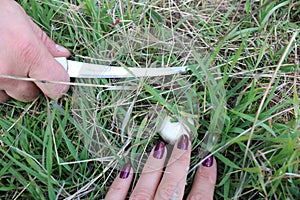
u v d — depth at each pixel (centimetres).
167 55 33
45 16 35
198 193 30
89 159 31
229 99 32
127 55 33
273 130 30
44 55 29
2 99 32
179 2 36
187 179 31
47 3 34
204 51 34
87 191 31
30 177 30
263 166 29
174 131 30
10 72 29
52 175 32
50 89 30
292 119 31
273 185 29
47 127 31
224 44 34
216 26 35
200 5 36
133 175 31
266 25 34
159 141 31
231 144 31
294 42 34
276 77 33
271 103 32
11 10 28
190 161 31
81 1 35
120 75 32
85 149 31
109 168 32
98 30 34
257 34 34
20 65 29
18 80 29
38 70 29
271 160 29
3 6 28
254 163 30
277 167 30
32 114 33
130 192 32
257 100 32
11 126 32
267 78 33
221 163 31
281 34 34
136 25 34
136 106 32
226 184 30
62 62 32
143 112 32
